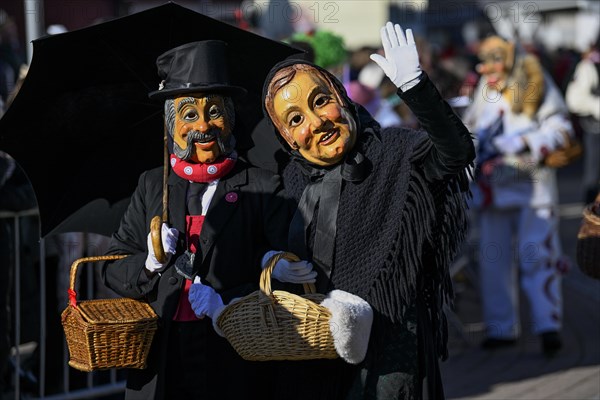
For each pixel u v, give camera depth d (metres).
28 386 6.51
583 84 13.84
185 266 3.89
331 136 3.75
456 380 6.95
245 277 3.99
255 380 3.98
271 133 4.36
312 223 3.87
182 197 4.00
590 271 5.09
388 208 3.81
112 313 3.82
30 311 6.23
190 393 3.92
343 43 8.05
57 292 6.39
